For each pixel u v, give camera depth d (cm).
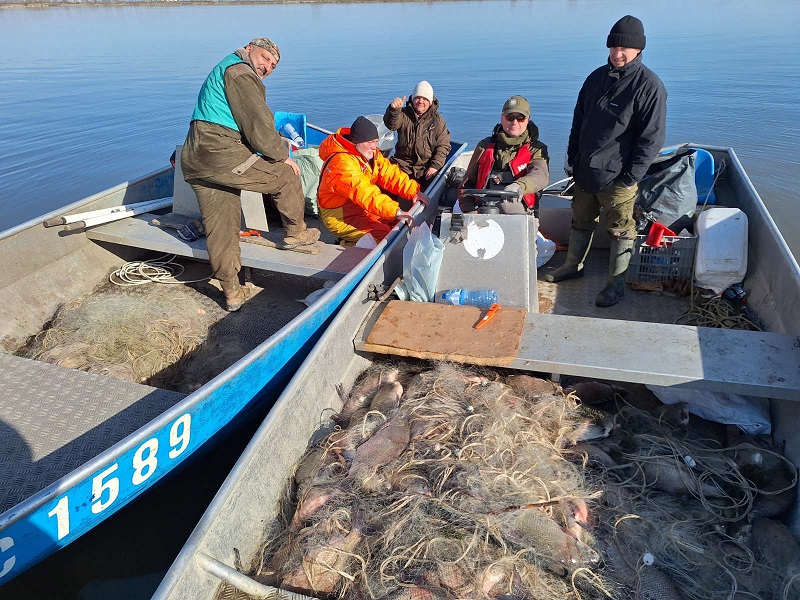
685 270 441
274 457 269
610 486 273
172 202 518
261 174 394
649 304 434
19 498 249
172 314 412
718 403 319
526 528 239
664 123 362
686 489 278
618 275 420
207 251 420
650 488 282
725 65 1598
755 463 287
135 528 315
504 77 1555
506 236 394
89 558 300
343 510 251
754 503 275
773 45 1923
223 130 375
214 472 347
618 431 307
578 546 237
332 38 2558
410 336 347
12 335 395
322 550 235
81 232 459
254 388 322
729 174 536
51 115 1295
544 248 478
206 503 329
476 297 379
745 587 238
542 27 2731
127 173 971
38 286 422
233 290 428
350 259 430
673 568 241
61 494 225
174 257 504
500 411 293
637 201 459
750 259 429
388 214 446
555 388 329
